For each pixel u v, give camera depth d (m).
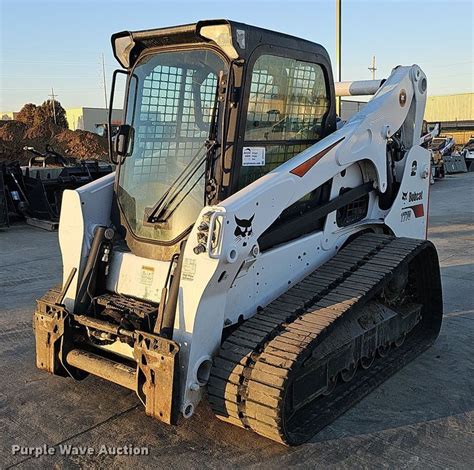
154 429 3.62
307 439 3.41
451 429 3.61
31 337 5.22
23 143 30.03
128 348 3.55
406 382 4.29
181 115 3.67
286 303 3.68
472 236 10.15
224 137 3.41
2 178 11.15
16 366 4.58
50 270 7.79
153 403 3.16
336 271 4.04
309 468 3.20
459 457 3.30
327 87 4.20
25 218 11.89
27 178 11.91
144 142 3.86
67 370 3.70
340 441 3.47
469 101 53.00
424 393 4.11
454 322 5.61
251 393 3.11
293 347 3.19
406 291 4.99
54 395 4.09
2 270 7.81
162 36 3.60
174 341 3.15
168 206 3.66
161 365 3.11
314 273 4.05
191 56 3.60
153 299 3.56
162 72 3.75
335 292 3.75
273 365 3.12
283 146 3.88
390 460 3.28
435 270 4.91
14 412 3.85
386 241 4.48
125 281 3.72
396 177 5.02
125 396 4.06
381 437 3.52
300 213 3.93
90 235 3.90
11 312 5.95
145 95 3.85
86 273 3.79
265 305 3.69
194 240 3.19
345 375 4.06
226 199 3.26
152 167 3.80
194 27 3.40
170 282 3.34
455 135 48.00
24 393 4.11
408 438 3.51
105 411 3.85
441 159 22.31
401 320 4.73
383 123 4.57
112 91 3.86
